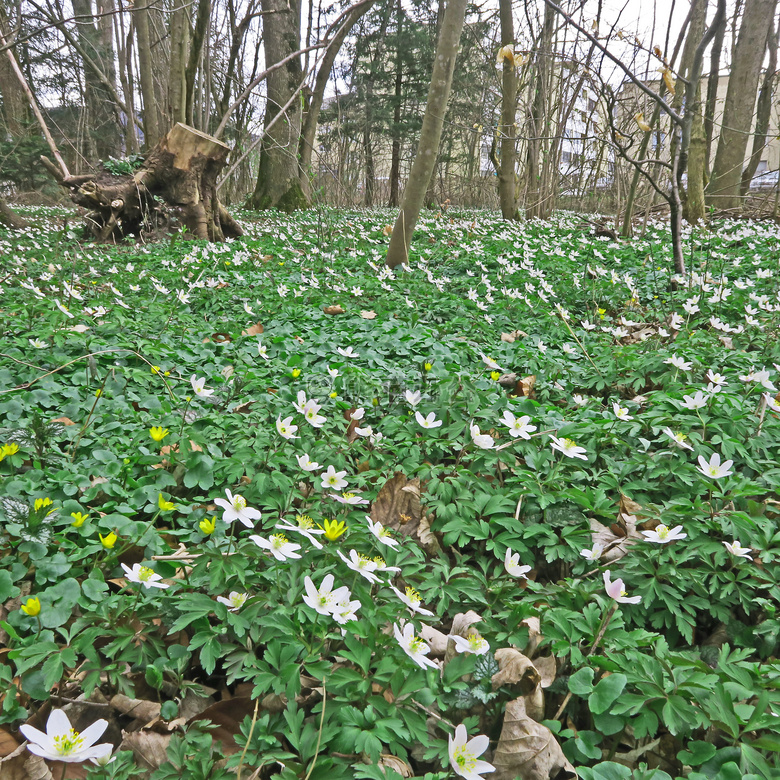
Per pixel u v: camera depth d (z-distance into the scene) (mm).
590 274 9164
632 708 1909
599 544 2881
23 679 1973
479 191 32719
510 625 2312
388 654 2031
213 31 26188
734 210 17875
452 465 3480
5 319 5469
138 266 9789
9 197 26297
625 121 13000
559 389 4926
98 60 28359
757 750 1846
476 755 1716
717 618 2578
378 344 5730
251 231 15688
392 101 35500
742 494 2908
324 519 2881
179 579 2461
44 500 2559
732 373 4805
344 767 1727
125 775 1709
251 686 2094
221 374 4934
